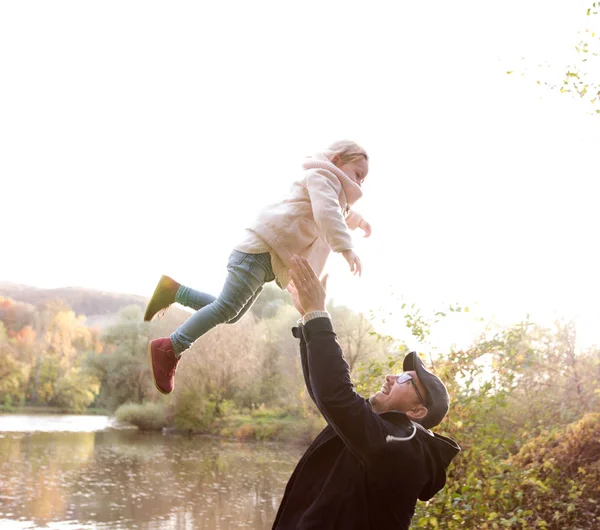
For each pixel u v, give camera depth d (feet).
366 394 21.38
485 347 22.17
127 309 170.71
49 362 203.62
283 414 119.96
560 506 20.45
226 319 8.38
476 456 20.25
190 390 121.90
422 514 19.97
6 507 46.65
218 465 75.36
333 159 8.85
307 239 8.43
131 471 67.36
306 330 7.37
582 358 25.11
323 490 7.08
